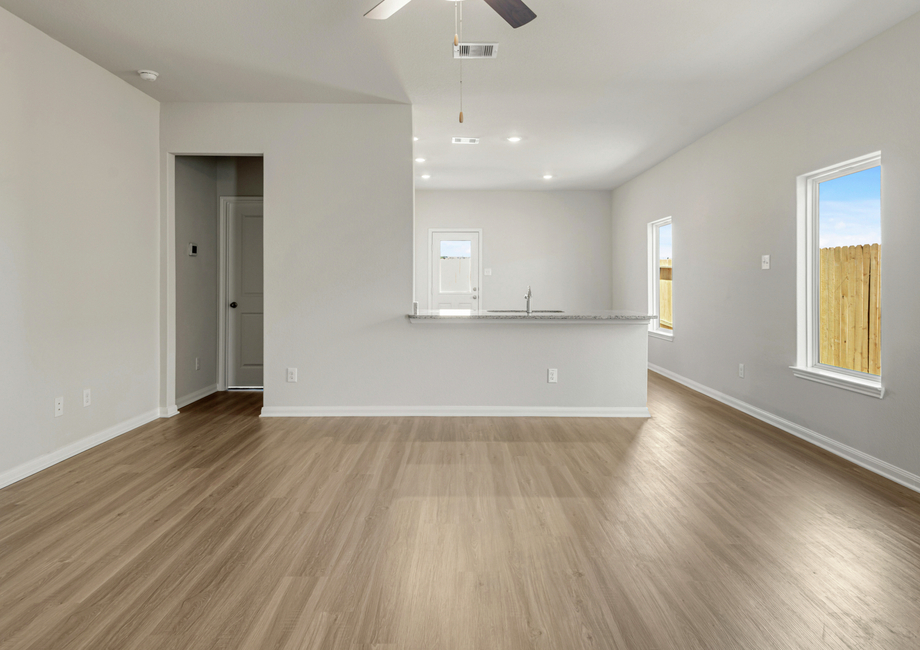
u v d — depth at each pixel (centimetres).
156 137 424
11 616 169
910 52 287
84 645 156
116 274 378
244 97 416
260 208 537
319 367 440
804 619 169
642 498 268
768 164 414
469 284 804
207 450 346
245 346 547
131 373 397
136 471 306
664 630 163
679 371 585
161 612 172
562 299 805
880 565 202
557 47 328
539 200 801
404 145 432
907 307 289
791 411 390
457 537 225
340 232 434
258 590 185
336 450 348
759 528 234
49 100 315
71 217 334
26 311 300
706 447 355
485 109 442
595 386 444
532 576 195
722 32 308
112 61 349
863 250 336
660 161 623
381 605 177
